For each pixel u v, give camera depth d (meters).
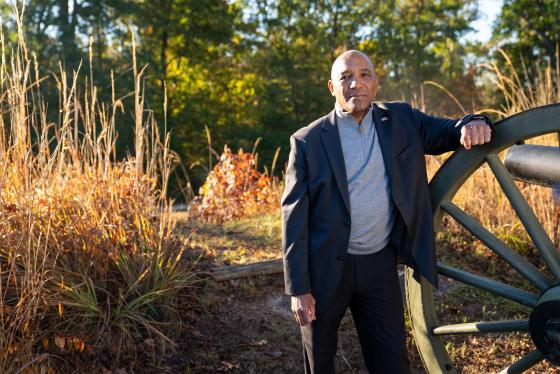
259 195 6.81
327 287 2.32
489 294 3.80
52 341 3.07
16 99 3.61
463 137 2.21
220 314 3.63
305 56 29.67
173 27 25.02
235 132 26.84
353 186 2.32
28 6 19.66
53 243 3.37
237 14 29.75
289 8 29.41
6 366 2.80
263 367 3.25
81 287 3.33
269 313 3.68
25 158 3.43
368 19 30.61
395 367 2.38
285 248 2.32
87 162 3.81
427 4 31.16
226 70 29.08
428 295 2.56
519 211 2.30
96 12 21.14
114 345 3.19
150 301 3.47
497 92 14.58
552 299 2.09
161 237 3.66
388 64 30.97
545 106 2.11
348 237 2.30
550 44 24.50
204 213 6.46
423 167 2.37
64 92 3.80
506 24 25.42
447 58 30.62
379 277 2.38
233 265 4.01
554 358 2.07
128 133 14.91
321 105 28.14
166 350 3.31
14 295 3.16
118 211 3.69
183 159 24.41
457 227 4.56
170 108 25.34
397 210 2.35
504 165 2.34
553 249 2.27
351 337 3.48
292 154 2.38
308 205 2.35
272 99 27.89
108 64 20.72
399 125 2.37
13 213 3.30
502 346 3.36
